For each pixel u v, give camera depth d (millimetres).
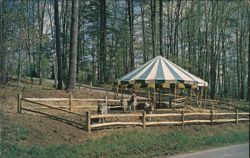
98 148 18781
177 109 29938
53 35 44438
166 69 30641
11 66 30344
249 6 53844
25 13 30750
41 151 17250
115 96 33188
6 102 25016
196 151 21312
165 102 34312
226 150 20297
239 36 59750
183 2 53188
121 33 55750
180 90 41781
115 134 20938
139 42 57344
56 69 41781
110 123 21750
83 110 26609
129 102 27344
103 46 52562
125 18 56500
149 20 54906
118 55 56500
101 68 52938
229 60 65750
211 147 22781
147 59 57344
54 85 40188
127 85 32625
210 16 53281
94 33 55875
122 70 58844
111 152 18922
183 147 22062
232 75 65938
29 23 32031
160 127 24406
